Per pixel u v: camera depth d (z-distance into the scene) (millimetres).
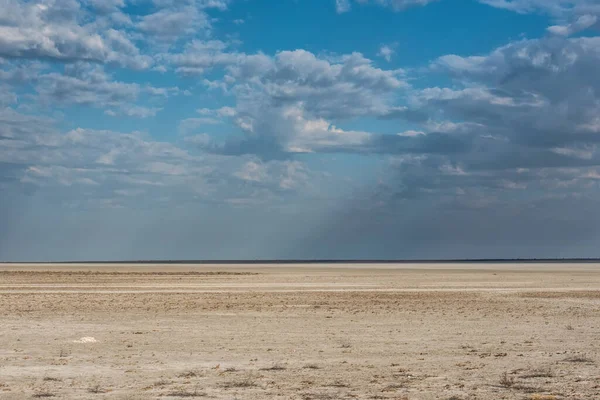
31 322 34062
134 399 15102
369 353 23406
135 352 23578
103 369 19750
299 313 39375
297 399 15141
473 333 29609
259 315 38062
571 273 119625
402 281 84625
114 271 131000
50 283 77188
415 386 16906
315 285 73562
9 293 57250
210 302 47781
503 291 61844
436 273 119875
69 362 21156
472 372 19203
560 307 44344
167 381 17547
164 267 181625
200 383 17266
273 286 71000
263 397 15367
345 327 31922
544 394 15781
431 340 27109
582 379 17984
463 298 52750
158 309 41812
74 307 43156
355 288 67062
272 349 24406
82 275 104875
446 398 15273
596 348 24859
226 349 24359
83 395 15570
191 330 30594
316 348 24672
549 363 21016
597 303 47875
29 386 16891
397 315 38219
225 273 117750
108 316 37375
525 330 30828
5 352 23500
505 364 20812
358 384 17188
